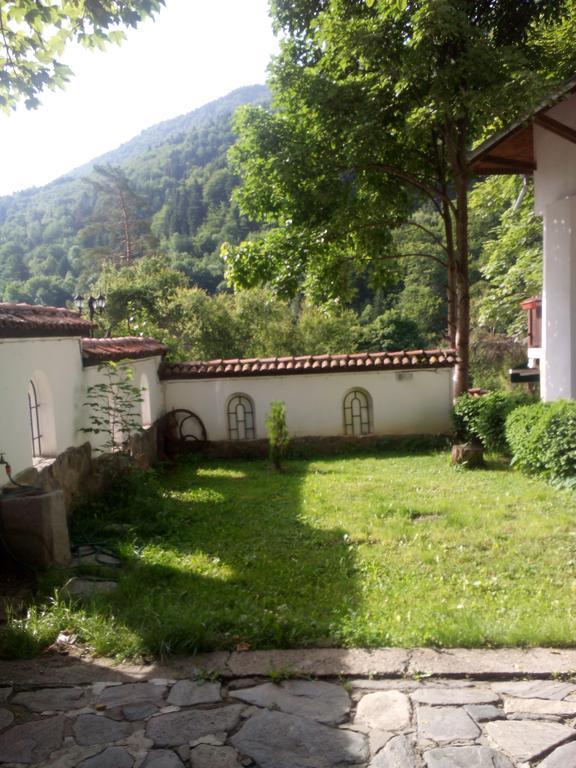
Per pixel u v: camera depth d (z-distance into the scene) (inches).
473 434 426.9
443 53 358.6
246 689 118.5
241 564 203.9
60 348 263.1
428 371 466.6
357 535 234.1
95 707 113.3
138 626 145.9
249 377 471.8
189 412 474.6
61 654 136.5
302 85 408.5
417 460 410.9
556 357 365.1
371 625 145.8
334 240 445.7
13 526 188.7
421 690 116.2
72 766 96.8
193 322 957.2
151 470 321.7
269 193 457.4
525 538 223.0
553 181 367.9
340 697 114.7
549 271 369.1
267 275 454.0
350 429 475.2
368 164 414.3
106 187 1749.5
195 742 102.1
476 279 1225.4
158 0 192.2
